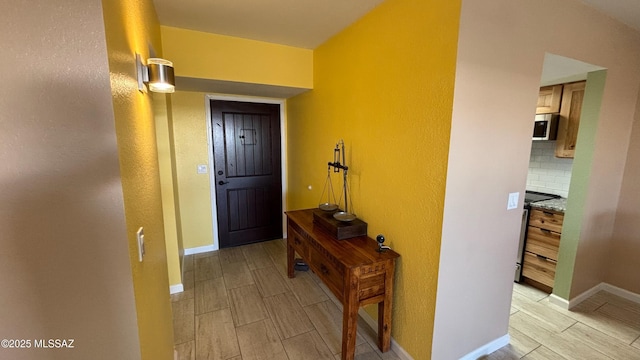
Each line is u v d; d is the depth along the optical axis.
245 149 3.60
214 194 3.49
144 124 1.16
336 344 1.97
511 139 1.67
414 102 1.63
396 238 1.84
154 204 1.35
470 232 1.62
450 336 1.69
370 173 2.07
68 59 0.62
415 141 1.65
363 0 1.81
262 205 3.80
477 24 1.40
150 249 1.14
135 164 0.93
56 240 0.66
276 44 2.69
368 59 2.01
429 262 1.60
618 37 2.07
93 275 0.70
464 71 1.40
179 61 2.34
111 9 0.70
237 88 2.96
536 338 2.04
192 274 2.96
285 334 2.07
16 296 0.65
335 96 2.49
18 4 0.58
